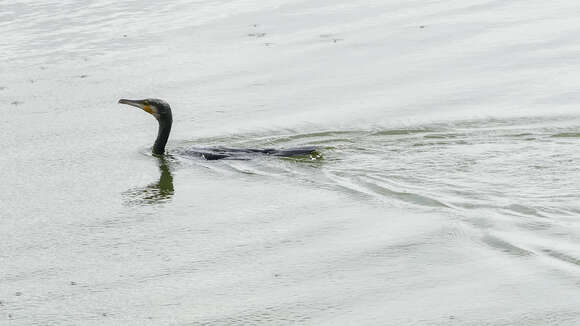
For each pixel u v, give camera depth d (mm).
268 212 17609
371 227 16562
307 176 19266
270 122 22781
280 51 28234
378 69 26203
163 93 25297
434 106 23125
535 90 23797
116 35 31125
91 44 30234
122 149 21844
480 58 26578
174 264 15609
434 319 13242
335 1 33719
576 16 29969
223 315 13711
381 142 20922
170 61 27984
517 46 27344
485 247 15336
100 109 24625
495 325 12984
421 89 24438
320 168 19594
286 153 20344
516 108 22609
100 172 20359
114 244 16578
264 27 30906
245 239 16438
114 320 13734
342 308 13742
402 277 14609
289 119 22891
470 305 13570
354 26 30375
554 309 13266
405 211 17094
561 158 19062
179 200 18516
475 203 17047
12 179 20062
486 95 23688
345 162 19859
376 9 32312
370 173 19047
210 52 28609
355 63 26812
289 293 14297
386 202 17578
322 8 32844
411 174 18828
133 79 26594
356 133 21656
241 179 19453
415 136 21156
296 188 18703
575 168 18453
